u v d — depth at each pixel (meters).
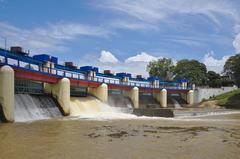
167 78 152.62
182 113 62.69
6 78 38.44
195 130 34.41
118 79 95.69
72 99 63.69
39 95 55.03
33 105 49.09
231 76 149.38
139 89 99.00
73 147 22.33
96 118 50.09
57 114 54.34
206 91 127.12
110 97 88.62
